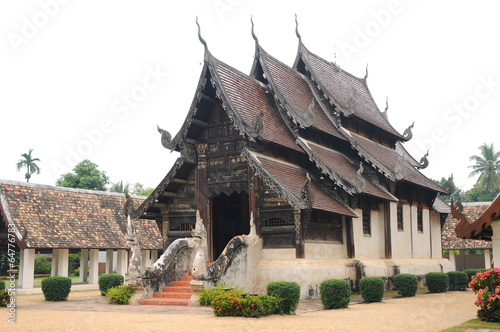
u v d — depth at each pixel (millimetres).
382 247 26891
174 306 18625
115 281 24844
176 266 21391
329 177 23312
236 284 19969
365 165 27281
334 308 17859
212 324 13508
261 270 21109
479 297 14359
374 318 15078
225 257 19641
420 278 29109
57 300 22406
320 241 22359
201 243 19234
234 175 22641
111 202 35594
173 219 24344
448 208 35500
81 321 14445
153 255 38969
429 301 20969
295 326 13180
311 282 20469
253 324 13531
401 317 15391
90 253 32344
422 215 31906
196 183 23484
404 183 29000
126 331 12359
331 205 22234
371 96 34969
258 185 21828
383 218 27016
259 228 21609
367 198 25766
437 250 34125
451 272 28234
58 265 30766
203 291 18531
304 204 20000
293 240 21000
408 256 29016
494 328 12805
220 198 26719
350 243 24141
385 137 32438
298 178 22781
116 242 32906
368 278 20594
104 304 20109
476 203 42219
